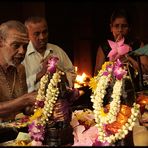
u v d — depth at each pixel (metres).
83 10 5.72
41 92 1.97
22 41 2.27
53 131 1.90
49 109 1.91
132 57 2.57
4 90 2.51
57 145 1.89
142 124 1.94
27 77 3.26
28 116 2.35
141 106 2.02
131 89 1.82
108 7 5.77
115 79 1.84
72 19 5.71
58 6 5.61
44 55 3.41
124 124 1.76
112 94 1.83
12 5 5.50
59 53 3.55
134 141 1.83
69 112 1.97
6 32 2.27
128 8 5.89
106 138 1.76
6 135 2.14
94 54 5.76
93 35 5.77
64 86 1.94
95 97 1.88
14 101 2.30
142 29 5.98
